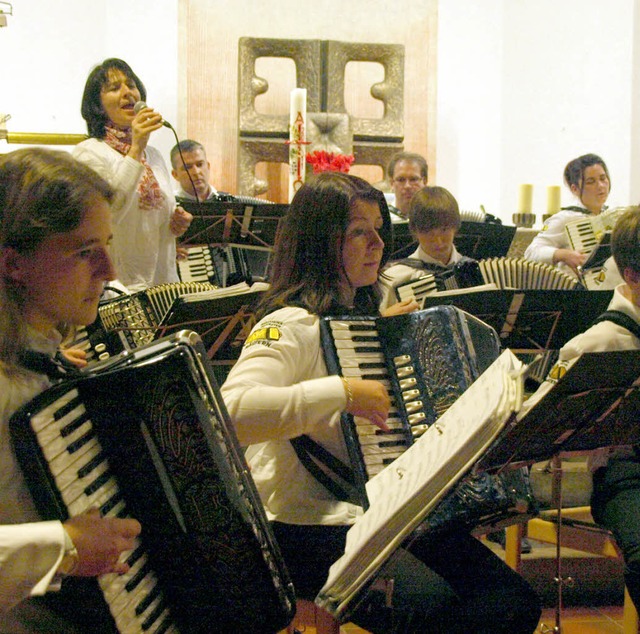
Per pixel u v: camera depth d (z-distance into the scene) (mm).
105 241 1445
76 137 3332
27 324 1419
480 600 1848
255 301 2457
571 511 2863
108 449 1405
